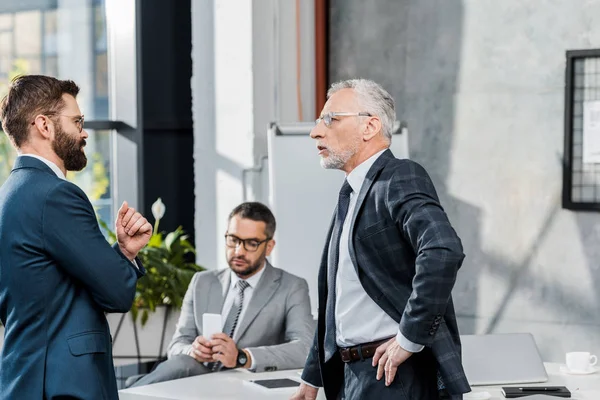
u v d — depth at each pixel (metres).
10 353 2.55
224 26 5.72
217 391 3.23
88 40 6.07
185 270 5.34
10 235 2.53
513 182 5.50
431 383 2.62
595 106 5.27
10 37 5.83
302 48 5.87
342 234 2.76
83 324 2.53
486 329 5.58
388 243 2.60
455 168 5.66
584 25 5.30
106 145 6.15
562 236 5.38
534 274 5.46
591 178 5.30
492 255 5.56
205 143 5.82
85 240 2.50
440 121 5.70
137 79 6.13
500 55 5.52
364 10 5.93
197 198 5.86
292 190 5.14
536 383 3.33
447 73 5.68
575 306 5.36
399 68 5.83
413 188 2.56
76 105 2.67
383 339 2.64
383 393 2.61
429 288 2.42
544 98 5.41
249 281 4.02
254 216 3.98
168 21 6.18
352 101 2.74
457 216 5.66
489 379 3.32
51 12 5.95
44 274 2.51
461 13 5.62
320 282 2.90
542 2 5.40
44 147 2.61
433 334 2.47
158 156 6.22
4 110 2.62
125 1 6.12
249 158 5.66
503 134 5.52
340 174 5.12
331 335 2.79
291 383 3.36
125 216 2.65
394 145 5.14
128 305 2.56
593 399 3.03
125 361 5.12
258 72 5.66
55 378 2.47
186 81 6.21
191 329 4.07
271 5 5.70
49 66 5.95
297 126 5.18
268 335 3.95
